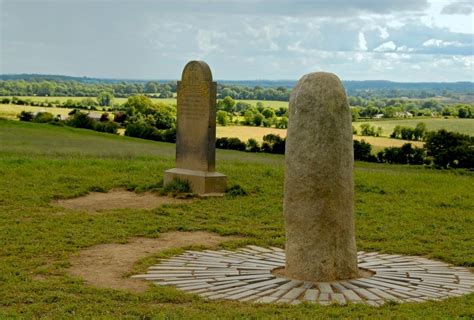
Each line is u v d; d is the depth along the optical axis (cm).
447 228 1482
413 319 791
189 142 1934
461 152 3666
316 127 976
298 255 989
